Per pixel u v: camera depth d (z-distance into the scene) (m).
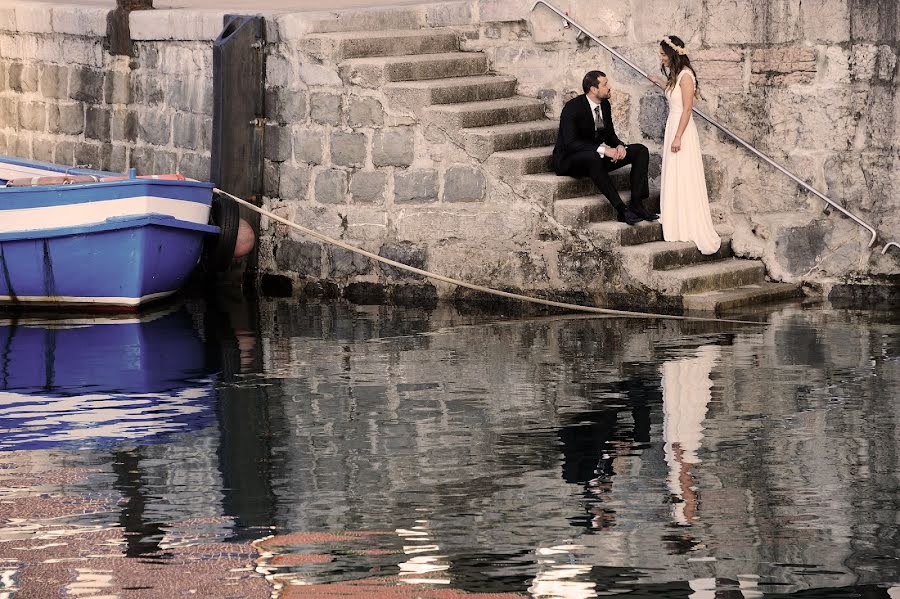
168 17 25.17
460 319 20.23
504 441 13.48
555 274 21.36
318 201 23.17
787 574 10.15
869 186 21.27
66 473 12.63
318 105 22.98
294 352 17.84
